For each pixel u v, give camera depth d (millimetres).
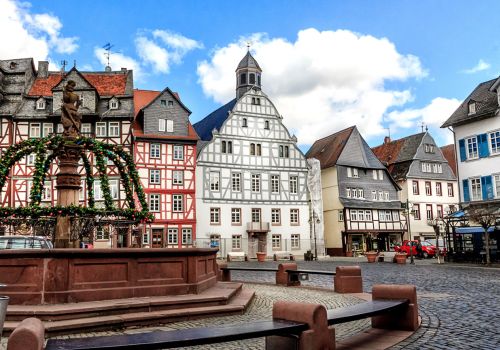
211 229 42000
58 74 42188
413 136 59000
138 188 14844
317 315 5824
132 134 39094
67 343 4609
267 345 6074
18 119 37875
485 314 10078
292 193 46188
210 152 43031
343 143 51875
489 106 34469
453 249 36906
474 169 35500
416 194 55375
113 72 42875
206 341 4977
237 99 48094
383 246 52625
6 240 15336
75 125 13766
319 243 47406
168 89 41094
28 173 37156
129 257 9664
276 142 46156
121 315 8742
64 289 8820
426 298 12914
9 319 8156
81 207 13242
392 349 6926
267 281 19734
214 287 12477
